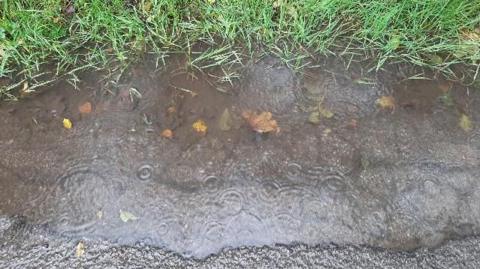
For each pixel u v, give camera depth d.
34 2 1.44
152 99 1.36
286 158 1.27
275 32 1.46
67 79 1.38
